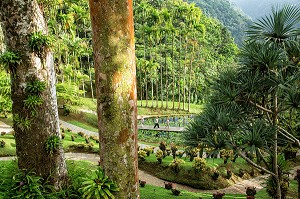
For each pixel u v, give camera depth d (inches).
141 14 1686.8
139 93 2020.2
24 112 204.5
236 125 240.7
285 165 328.5
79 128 1138.7
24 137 206.5
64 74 1359.5
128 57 145.3
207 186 582.2
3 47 462.3
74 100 1241.4
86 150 787.4
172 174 626.8
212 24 2810.0
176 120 1502.2
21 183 200.2
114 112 146.8
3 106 461.1
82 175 234.2
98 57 144.5
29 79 202.4
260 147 225.1
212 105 262.2
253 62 241.1
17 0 192.7
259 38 240.7
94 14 140.4
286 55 247.3
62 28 1414.9
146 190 464.4
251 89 245.0
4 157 609.9
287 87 241.3
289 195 465.7
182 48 2197.3
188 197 443.2
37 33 199.2
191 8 1553.9
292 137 271.3
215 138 235.3
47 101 209.5
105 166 154.1
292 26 231.6
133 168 155.3
